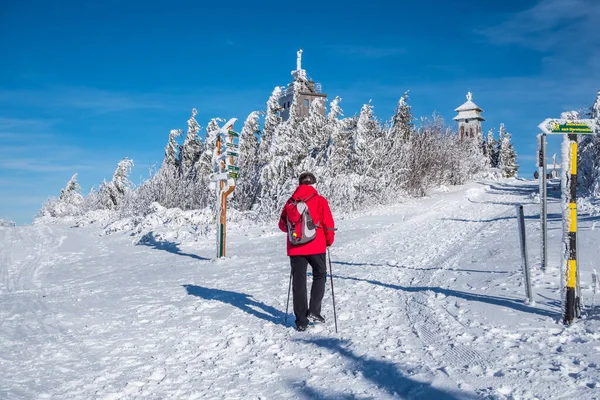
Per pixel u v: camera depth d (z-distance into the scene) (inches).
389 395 132.6
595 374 131.1
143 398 142.9
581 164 922.1
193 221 874.8
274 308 259.3
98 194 1763.0
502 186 1384.1
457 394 127.7
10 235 911.0
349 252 465.7
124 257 568.7
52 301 308.0
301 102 2647.6
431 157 1202.6
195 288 332.8
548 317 189.9
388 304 244.5
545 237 274.7
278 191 855.7
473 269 312.2
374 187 978.7
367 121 1099.9
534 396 122.0
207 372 164.9
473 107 3169.3
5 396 144.1
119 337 212.5
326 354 175.6
